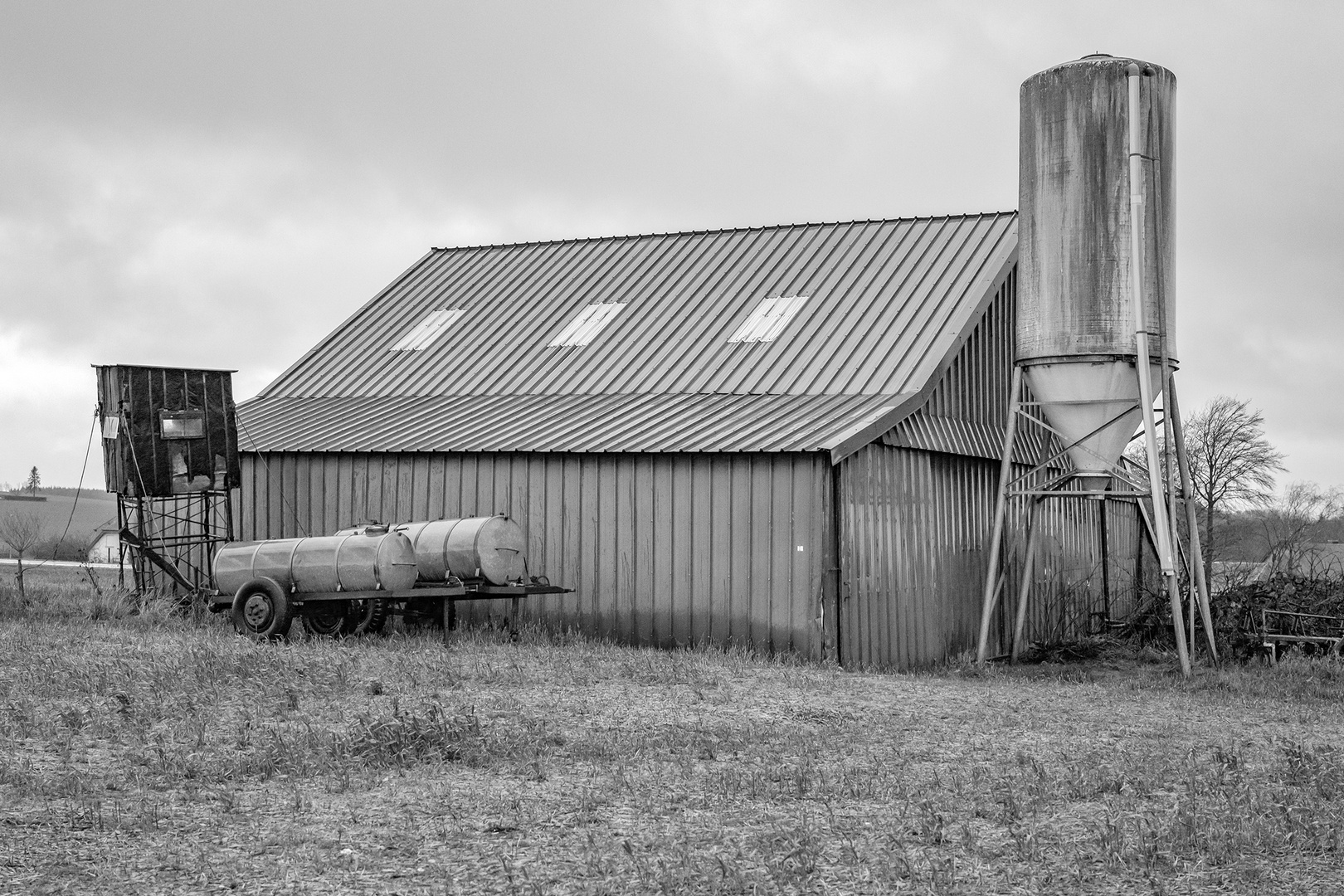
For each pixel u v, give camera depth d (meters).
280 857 10.40
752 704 18.17
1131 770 13.87
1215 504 60.78
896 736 16.11
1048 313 26.12
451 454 28.41
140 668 19.69
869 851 10.66
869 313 31.55
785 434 25.61
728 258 36.25
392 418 31.83
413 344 36.88
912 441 27.31
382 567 24.78
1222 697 21.53
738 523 25.34
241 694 17.80
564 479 27.20
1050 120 26.00
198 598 27.95
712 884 9.61
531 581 26.12
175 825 11.33
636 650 24.84
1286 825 11.31
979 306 30.70
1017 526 32.53
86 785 12.52
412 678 19.17
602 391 31.70
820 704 18.48
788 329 31.89
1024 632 32.41
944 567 29.09
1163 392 26.00
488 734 15.02
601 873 9.95
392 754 13.99
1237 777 13.27
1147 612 30.23
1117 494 26.19
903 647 27.16
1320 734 17.55
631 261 37.84
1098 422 26.22
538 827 11.34
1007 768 14.05
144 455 28.92
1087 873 10.19
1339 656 26.25
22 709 16.16
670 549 25.97
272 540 26.62
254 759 13.65
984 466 31.33
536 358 34.25
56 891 9.55
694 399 29.86
